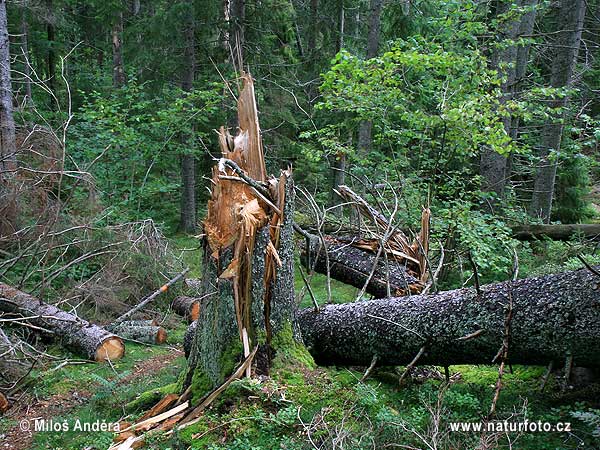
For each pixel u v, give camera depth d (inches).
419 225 286.0
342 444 126.9
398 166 335.3
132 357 239.8
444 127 279.6
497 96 273.4
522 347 138.3
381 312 164.9
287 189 160.6
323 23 548.4
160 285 301.4
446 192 302.8
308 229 310.5
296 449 129.3
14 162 323.6
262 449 132.0
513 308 137.9
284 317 163.8
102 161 445.1
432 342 152.1
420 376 170.7
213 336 159.6
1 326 230.4
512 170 453.7
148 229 318.3
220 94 450.9
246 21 452.8
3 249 295.3
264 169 161.6
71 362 214.2
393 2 433.4
